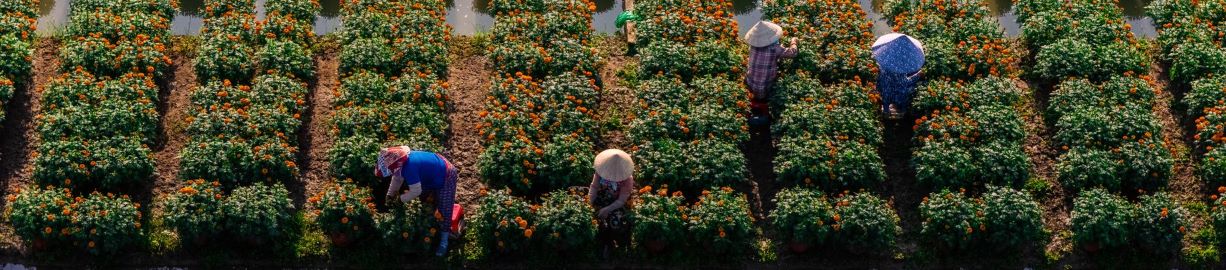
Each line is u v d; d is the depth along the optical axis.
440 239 11.20
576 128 12.38
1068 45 13.53
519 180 11.66
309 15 14.42
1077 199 11.57
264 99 12.52
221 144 11.73
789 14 14.41
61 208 11.02
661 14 14.27
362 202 11.21
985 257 11.43
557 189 11.77
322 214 11.22
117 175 11.49
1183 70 13.32
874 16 15.33
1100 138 12.20
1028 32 14.16
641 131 12.24
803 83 12.85
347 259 11.29
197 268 11.29
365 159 11.62
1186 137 12.89
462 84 13.59
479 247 11.40
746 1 15.73
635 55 13.98
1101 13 14.43
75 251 11.16
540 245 11.34
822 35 13.82
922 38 13.93
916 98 12.78
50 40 14.00
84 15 13.67
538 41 13.78
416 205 11.21
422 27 14.00
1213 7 14.41
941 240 11.33
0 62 12.73
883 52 12.27
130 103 12.37
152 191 11.89
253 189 11.33
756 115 12.97
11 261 11.20
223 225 11.11
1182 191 12.13
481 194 11.52
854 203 11.32
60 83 12.54
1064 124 12.44
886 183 12.26
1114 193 11.83
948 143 12.09
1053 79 13.56
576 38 13.92
